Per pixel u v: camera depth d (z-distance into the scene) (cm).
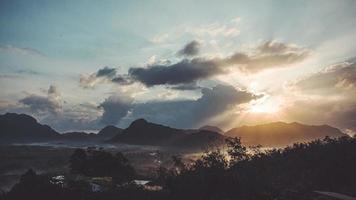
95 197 7681
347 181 7700
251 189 7256
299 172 8225
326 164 8306
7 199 8131
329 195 6906
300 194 7056
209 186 7400
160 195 7544
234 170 7894
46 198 7956
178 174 8225
